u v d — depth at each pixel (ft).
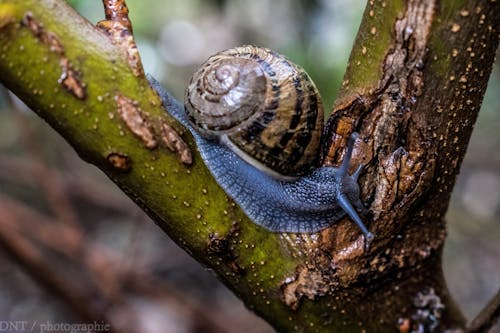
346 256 0.61
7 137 1.44
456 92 0.58
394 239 0.61
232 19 1.57
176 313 1.11
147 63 1.61
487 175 1.68
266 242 0.60
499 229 1.36
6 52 0.55
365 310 0.62
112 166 0.57
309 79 0.70
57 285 0.92
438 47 0.57
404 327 0.63
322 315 0.61
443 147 0.59
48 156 1.42
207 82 0.69
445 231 0.64
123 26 0.57
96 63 0.56
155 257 1.44
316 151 0.69
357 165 0.61
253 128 0.69
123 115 0.56
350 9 1.28
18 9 0.55
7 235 0.89
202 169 0.58
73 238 1.03
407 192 0.60
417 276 0.63
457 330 0.64
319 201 0.63
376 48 0.59
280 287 0.61
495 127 1.65
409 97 0.59
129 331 0.96
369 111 0.60
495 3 0.56
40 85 0.55
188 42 2.07
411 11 0.58
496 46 0.58
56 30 0.55
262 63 0.70
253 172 0.69
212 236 0.59
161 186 0.58
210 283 1.49
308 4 1.12
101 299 0.98
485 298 1.37
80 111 0.56
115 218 1.54
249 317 1.28
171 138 0.57
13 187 1.41
